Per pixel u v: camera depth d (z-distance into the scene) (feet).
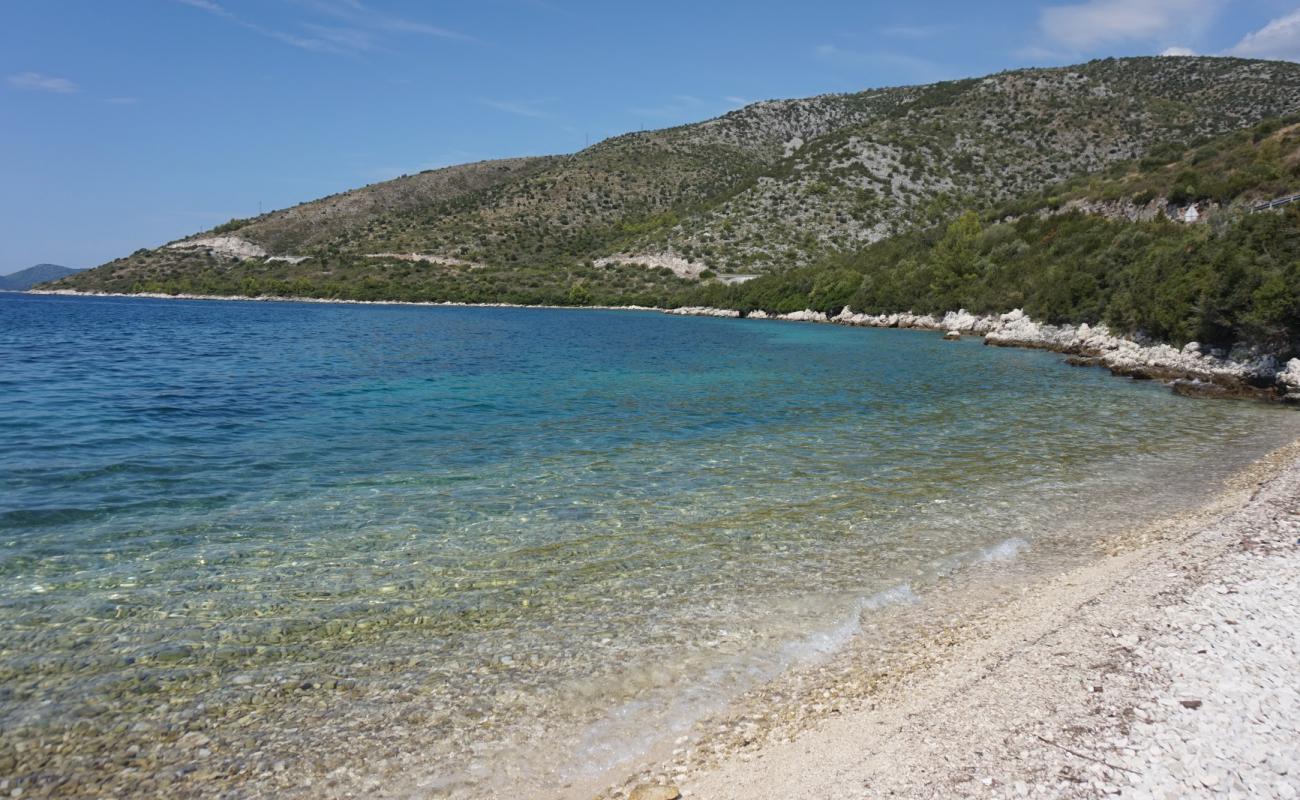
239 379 96.73
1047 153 432.66
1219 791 16.99
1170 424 71.36
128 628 26.78
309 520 39.58
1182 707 20.45
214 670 24.13
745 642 26.68
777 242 414.62
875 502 44.39
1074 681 22.35
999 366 126.31
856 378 108.47
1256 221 115.85
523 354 141.49
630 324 266.16
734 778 18.83
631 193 606.14
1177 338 120.47
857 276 296.71
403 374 106.11
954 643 26.25
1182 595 28.55
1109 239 193.47
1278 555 32.86
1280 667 22.48
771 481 49.14
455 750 20.30
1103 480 49.85
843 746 19.98
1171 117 422.82
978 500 44.96
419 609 28.96
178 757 19.75
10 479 45.32
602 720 21.77
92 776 18.89
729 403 83.61
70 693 22.53
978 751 19.08
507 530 38.52
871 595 30.96
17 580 30.55
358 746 20.39
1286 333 97.81
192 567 32.58
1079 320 165.58
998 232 256.73
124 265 514.27
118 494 43.24
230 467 50.60
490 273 479.00
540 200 598.34
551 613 28.84
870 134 485.56
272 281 447.01
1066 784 17.44
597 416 74.13
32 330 179.01
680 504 43.60
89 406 72.08
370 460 53.78
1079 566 34.12
